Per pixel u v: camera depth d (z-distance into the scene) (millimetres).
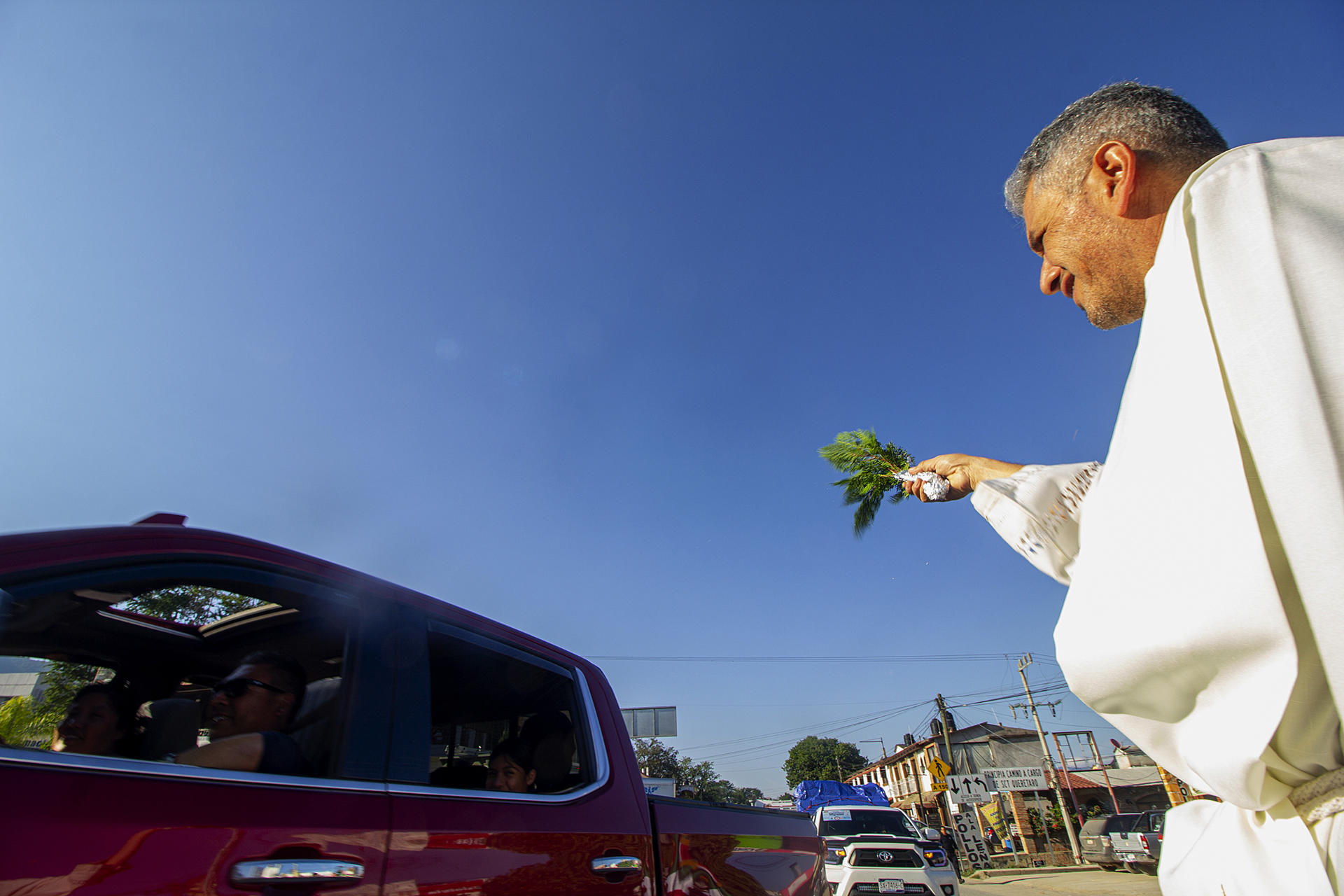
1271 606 620
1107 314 1046
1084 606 793
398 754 1921
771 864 3033
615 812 2424
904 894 9242
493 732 2814
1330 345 625
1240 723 665
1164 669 708
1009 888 18219
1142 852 18500
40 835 1208
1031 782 32250
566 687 2750
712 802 2969
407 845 1745
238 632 2113
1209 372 698
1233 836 812
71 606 1639
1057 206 1025
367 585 2152
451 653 2453
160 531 1685
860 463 3840
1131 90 987
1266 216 696
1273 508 626
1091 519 820
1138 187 943
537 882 1985
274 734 1715
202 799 1463
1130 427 789
